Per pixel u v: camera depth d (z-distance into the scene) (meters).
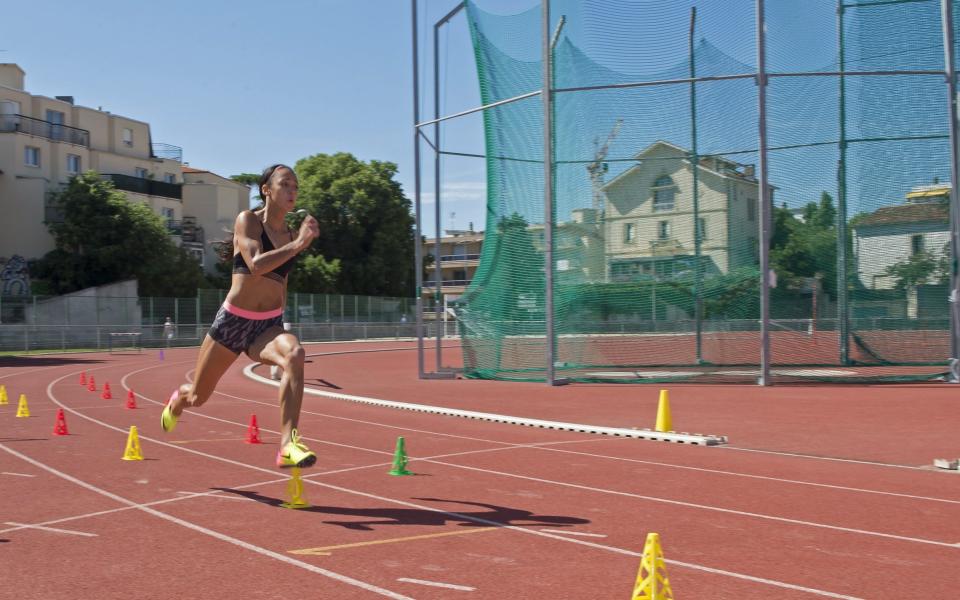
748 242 21.50
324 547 5.56
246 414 13.87
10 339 37.19
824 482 8.11
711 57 20.92
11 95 47.03
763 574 5.01
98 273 44.41
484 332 21.34
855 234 21.05
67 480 7.96
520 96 19.22
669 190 21.42
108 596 4.52
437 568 5.09
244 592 4.60
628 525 6.27
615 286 21.48
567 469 8.78
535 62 19.72
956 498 7.35
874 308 21.08
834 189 21.02
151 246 45.34
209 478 8.09
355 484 7.85
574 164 20.11
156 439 10.84
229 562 5.20
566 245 20.17
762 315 18.52
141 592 4.59
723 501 7.18
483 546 5.62
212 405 15.36
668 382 19.39
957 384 18.28
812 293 21.48
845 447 10.38
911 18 20.48
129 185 50.94
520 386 19.05
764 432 11.64
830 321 21.58
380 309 55.03
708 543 5.74
